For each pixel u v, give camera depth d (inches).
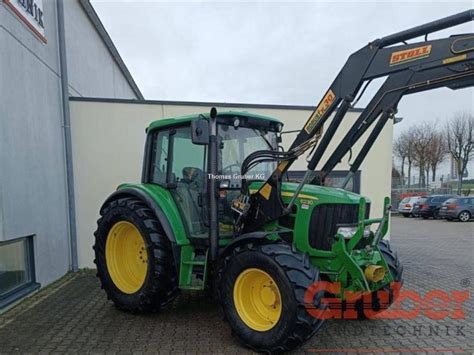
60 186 239.0
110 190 263.0
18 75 186.7
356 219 143.6
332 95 135.9
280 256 124.6
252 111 287.9
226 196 159.9
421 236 479.8
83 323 156.8
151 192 166.2
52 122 229.3
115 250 179.0
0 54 170.1
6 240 171.2
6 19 176.7
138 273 175.6
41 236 208.5
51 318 162.9
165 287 157.8
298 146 140.9
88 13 338.0
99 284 218.8
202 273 152.9
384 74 126.4
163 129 174.2
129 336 143.3
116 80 477.7
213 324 155.3
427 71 122.3
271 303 131.0
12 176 177.3
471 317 167.2
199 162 159.0
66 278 233.8
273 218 143.9
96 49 377.4
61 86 245.9
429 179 1186.6
